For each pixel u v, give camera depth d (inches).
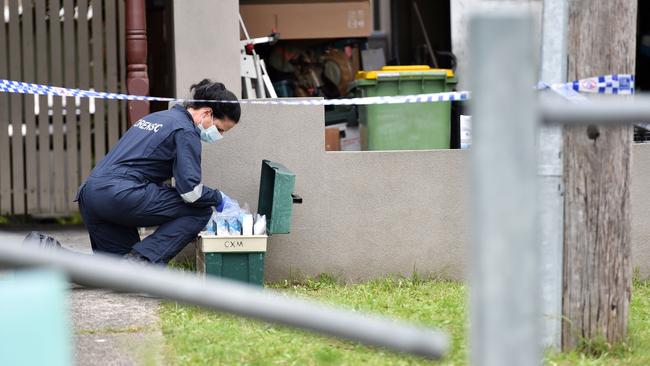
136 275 260.1
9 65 1162.6
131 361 665.6
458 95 919.0
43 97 1179.3
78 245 1106.1
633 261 1055.0
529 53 277.3
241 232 924.6
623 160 685.9
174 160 906.7
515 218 278.5
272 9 1240.8
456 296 906.7
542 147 686.5
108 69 1165.7
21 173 1176.8
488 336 279.3
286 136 1019.9
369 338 266.1
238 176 1018.7
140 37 1060.5
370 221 1028.5
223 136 1014.4
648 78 1401.3
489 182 278.2
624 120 289.1
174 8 1046.4
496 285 278.5
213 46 1053.8
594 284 689.6
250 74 1096.2
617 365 660.1
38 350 260.1
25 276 259.8
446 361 650.2
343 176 1024.9
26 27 1163.3
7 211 1176.8
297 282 1015.0
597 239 687.1
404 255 1033.5
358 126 1162.6
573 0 683.4
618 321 695.7
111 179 898.7
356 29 1254.3
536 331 280.1
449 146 1081.4
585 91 679.7
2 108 1170.0
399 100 923.4
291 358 668.1
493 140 277.9
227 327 757.3
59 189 1184.8
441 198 1034.7
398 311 832.3
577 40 682.2
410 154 1030.4
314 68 1269.7
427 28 1499.8
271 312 265.7
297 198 947.3
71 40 1170.0
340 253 1026.1
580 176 683.4
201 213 913.5
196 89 925.8
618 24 680.4
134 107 1061.8
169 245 903.1
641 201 1051.9
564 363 659.4
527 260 279.0
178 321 779.4
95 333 749.3
